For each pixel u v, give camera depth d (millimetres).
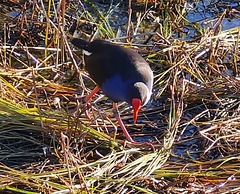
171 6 15047
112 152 9242
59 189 8148
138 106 9297
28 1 14758
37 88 11141
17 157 9414
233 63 12344
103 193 8203
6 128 9680
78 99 11078
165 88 11562
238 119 10195
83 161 9234
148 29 14352
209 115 10508
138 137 10375
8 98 10367
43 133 9570
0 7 14719
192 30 14438
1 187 8109
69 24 13961
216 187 8508
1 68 11430
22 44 13172
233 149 9562
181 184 8703
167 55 12398
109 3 15430
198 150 10000
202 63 12703
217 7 15484
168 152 9344
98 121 10359
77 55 13000
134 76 9484
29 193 8062
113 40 13133
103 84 9938
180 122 10422
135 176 8547
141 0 15367
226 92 11234
